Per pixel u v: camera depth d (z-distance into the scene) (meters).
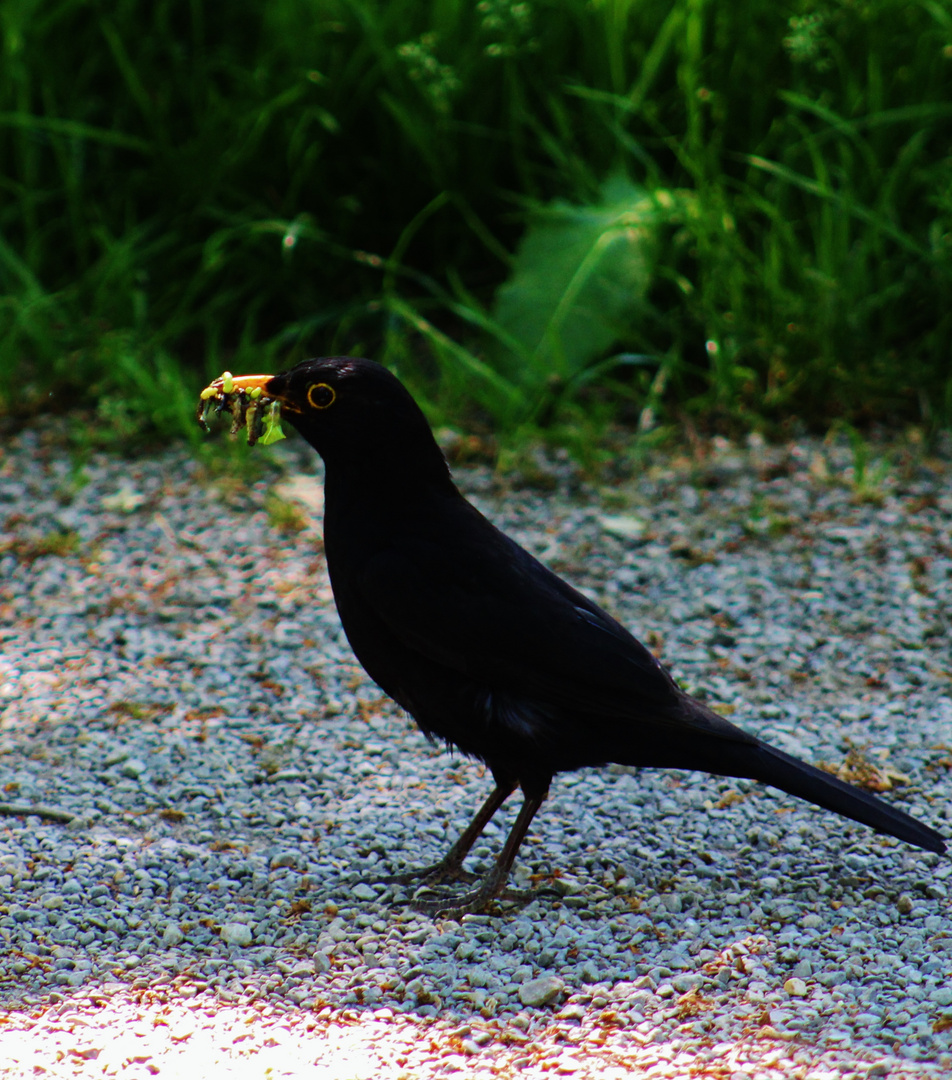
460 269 13.97
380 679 6.92
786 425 12.36
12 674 9.05
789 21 13.16
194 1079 5.29
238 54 14.77
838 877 6.91
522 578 6.61
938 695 8.73
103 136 13.86
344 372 6.56
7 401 12.98
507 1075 5.30
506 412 12.25
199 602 10.07
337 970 6.15
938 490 11.32
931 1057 5.30
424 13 14.19
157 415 12.45
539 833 7.42
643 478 11.77
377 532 6.64
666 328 12.99
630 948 6.29
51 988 6.00
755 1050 5.40
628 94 13.84
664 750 6.59
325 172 13.96
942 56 13.35
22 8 14.36
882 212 12.66
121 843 7.20
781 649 9.33
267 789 7.80
